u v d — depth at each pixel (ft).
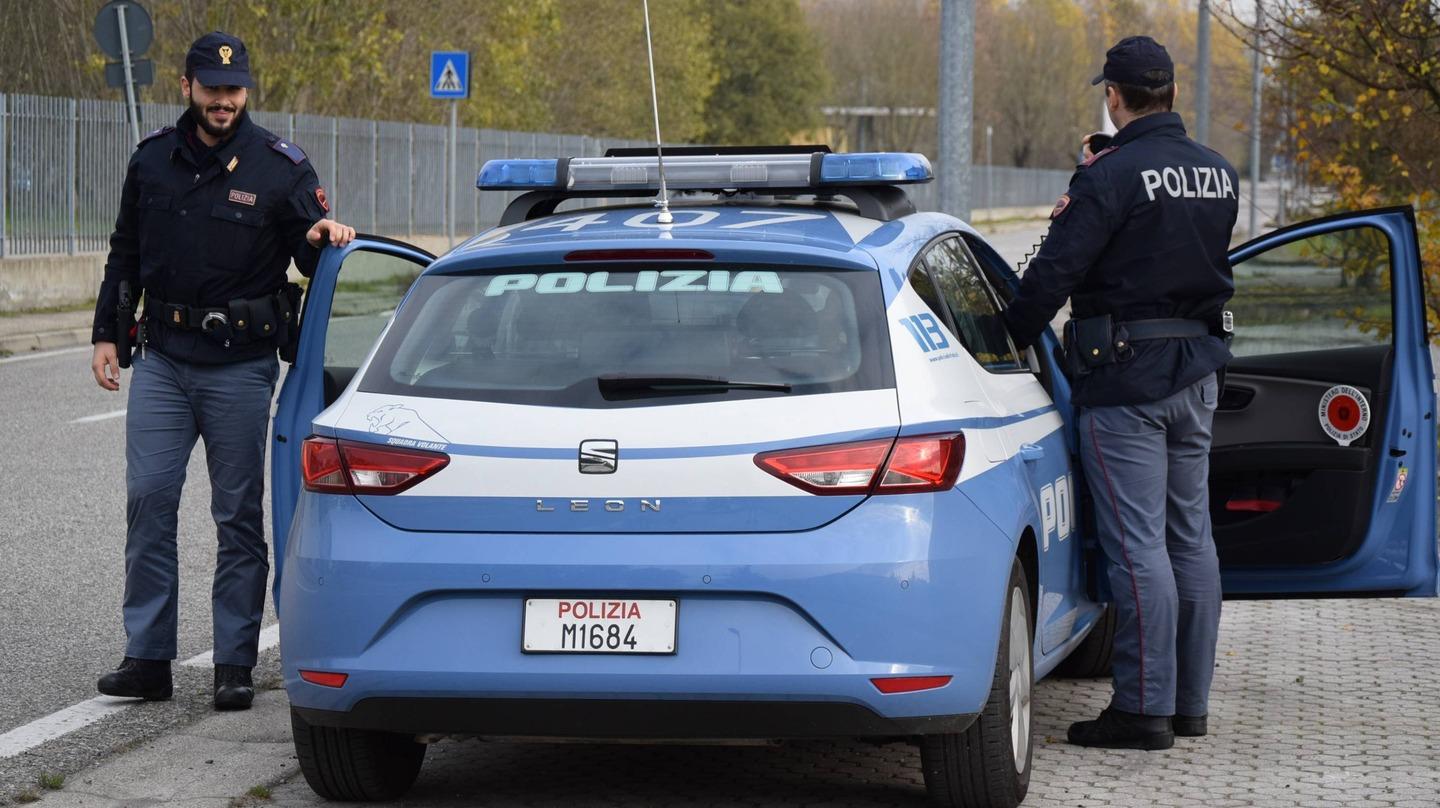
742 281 17.83
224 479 23.32
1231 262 23.30
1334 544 22.86
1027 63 390.01
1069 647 22.18
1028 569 19.51
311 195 23.30
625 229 18.95
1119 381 20.88
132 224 23.57
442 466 17.07
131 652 23.40
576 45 180.75
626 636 16.66
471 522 16.98
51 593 30.37
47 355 68.23
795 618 16.56
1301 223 22.86
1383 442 22.63
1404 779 19.94
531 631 16.79
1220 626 28.68
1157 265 20.90
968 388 18.42
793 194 21.43
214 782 19.89
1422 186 43.96
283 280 23.57
